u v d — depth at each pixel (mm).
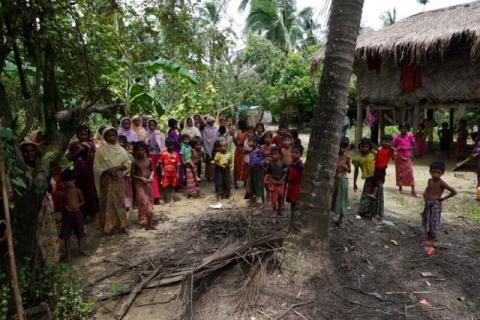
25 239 3443
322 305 3578
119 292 3891
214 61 17328
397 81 12938
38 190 3436
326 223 4016
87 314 3498
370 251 4723
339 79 3773
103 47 4633
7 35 3588
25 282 3332
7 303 3020
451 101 12492
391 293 3865
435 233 5035
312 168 3938
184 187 8531
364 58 11914
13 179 3215
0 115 3398
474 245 5062
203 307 3617
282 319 3383
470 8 11656
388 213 6434
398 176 7949
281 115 25578
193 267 4301
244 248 4254
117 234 5570
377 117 16234
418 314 3527
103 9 5266
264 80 21625
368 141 5750
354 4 3686
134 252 4906
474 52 9758
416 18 13289
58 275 3689
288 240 4070
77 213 4785
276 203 6125
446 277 4195
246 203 7164
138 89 9547
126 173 5559
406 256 4660
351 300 3703
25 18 3465
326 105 3840
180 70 9109
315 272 3877
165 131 10156
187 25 7047
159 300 3781
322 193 3930
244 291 3746
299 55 21406
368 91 13945
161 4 6367
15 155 3326
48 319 3301
